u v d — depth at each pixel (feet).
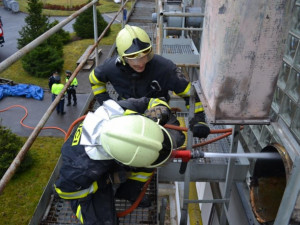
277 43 3.80
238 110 4.27
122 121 4.41
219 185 11.72
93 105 12.08
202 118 5.81
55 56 40.78
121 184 6.20
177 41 17.15
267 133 8.62
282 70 8.01
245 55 3.88
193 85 5.35
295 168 3.37
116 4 85.15
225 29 3.77
